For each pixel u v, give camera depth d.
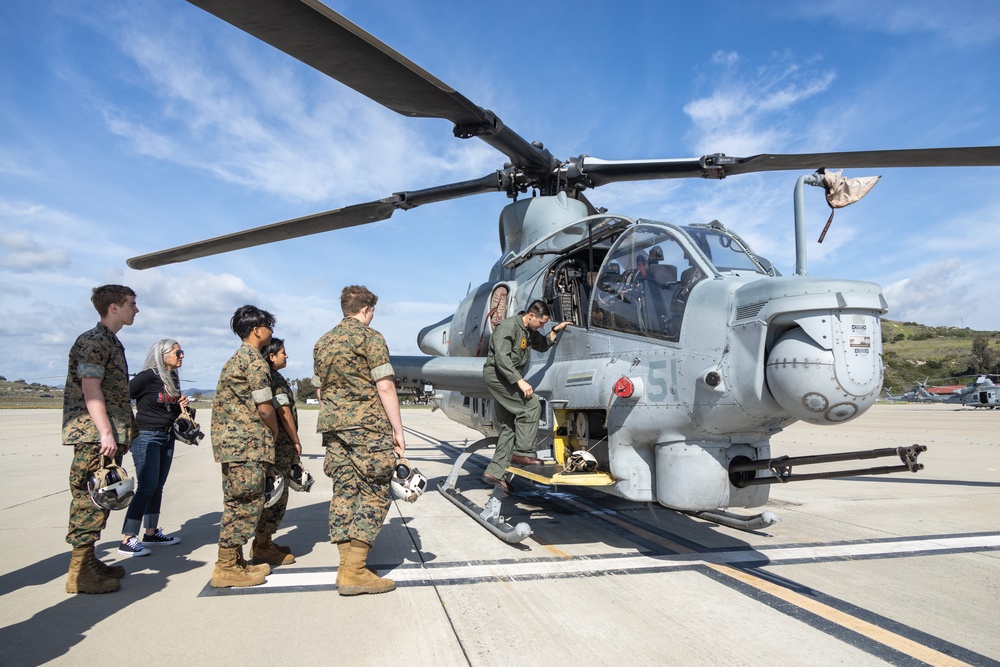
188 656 2.35
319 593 3.13
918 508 5.49
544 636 2.55
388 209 5.81
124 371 3.29
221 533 3.22
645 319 3.89
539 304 4.43
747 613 2.82
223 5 2.82
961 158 4.33
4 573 3.48
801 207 3.74
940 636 2.56
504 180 6.00
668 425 3.61
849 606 2.92
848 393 2.82
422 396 9.04
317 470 8.59
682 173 5.16
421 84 3.69
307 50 3.26
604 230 5.00
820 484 7.01
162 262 6.99
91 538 3.13
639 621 2.72
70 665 2.26
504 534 4.12
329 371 3.19
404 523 4.91
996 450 10.55
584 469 4.21
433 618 2.76
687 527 4.75
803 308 2.90
